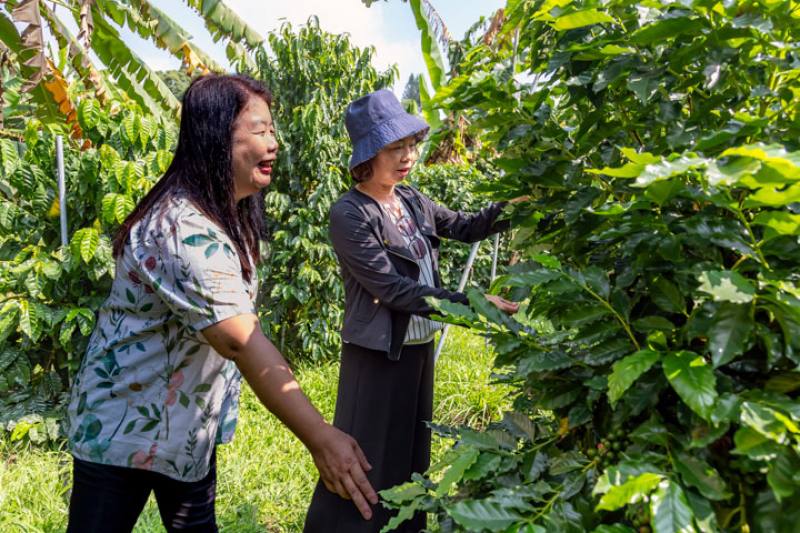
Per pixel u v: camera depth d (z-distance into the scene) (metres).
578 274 0.96
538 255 0.97
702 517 0.72
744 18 0.87
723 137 0.79
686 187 0.84
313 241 4.39
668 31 0.93
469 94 1.20
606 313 0.95
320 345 4.37
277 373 1.08
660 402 0.94
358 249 1.86
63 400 3.14
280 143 4.41
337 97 4.64
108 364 1.23
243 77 1.29
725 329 0.78
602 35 1.05
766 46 0.94
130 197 2.97
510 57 1.55
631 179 1.09
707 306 0.84
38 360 3.18
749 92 1.04
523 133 1.17
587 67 1.08
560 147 1.19
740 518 0.81
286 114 4.64
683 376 0.76
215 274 1.10
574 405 1.03
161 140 3.26
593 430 1.01
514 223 1.29
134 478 1.29
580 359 1.00
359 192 1.98
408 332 1.96
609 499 0.71
